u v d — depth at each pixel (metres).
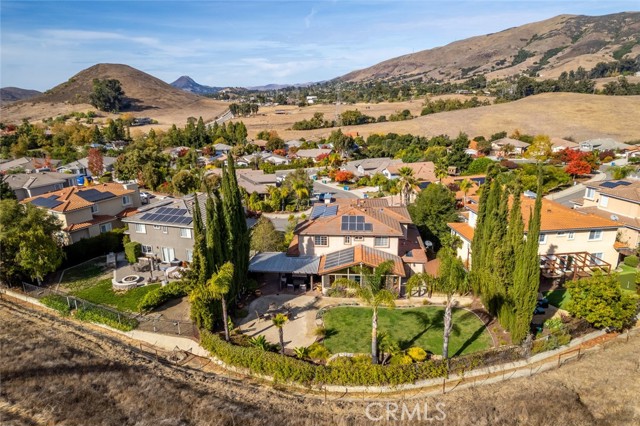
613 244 43.72
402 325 34.75
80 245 48.78
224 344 29.97
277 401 25.48
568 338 31.08
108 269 46.94
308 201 83.12
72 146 147.50
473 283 37.72
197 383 27.11
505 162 104.75
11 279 41.53
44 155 130.88
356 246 43.25
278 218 73.75
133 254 47.38
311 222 45.38
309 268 41.31
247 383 27.70
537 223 28.50
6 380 25.94
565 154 107.44
